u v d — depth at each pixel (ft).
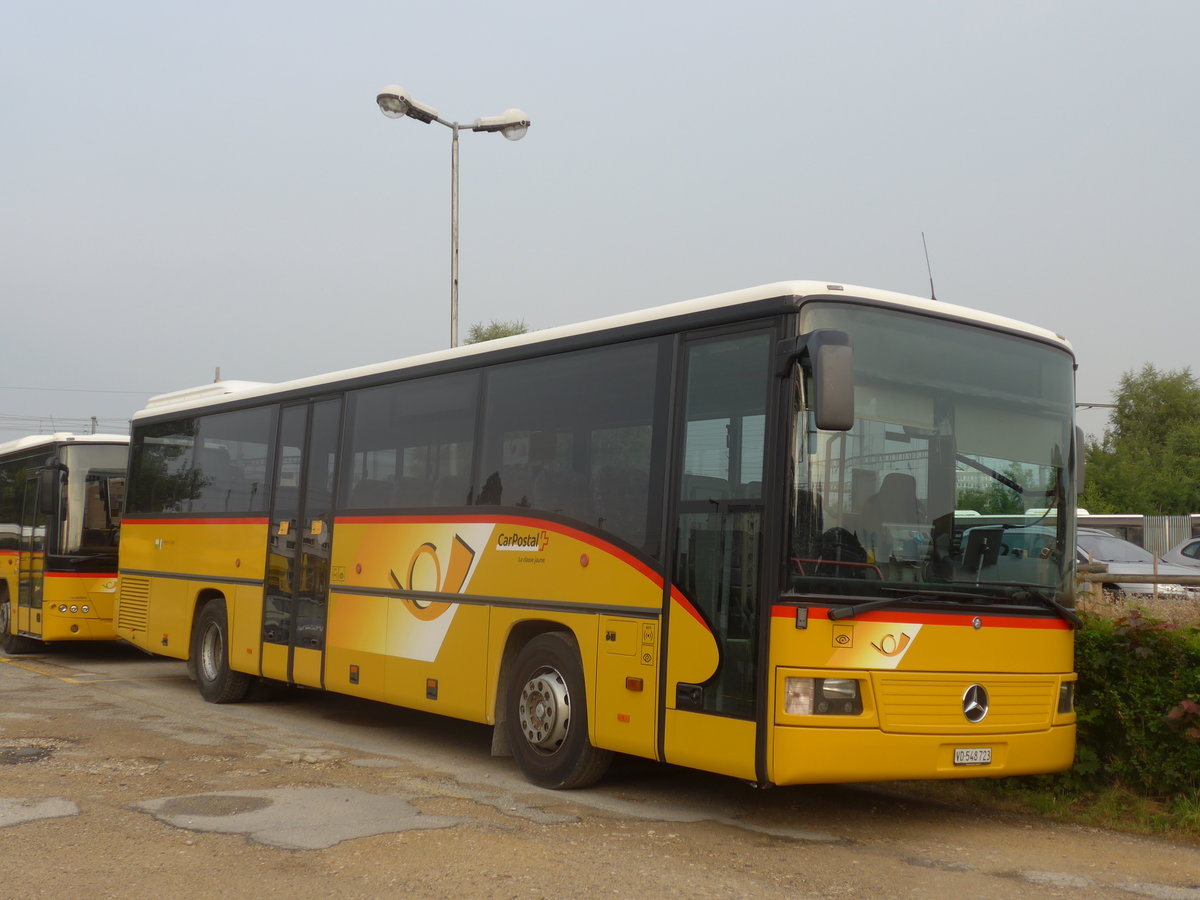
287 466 40.86
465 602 31.76
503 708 30.40
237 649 42.19
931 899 20.12
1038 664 25.43
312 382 40.29
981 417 25.98
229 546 43.52
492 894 19.57
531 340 31.09
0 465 64.85
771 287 24.52
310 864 21.09
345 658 36.45
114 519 57.82
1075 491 27.37
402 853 21.89
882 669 23.25
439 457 33.76
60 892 19.38
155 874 20.40
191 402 48.11
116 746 33.06
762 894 20.01
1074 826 26.45
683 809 26.61
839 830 25.21
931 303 25.81
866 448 24.07
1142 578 39.40
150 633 48.47
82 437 57.67
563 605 28.45
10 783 27.68
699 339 26.03
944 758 23.77
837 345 22.39
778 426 23.56
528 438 30.58
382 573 35.29
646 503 26.58
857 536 23.61
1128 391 218.59
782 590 22.90
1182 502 172.65
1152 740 27.37
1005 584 25.26
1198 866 22.85
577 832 23.88
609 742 26.61
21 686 47.16
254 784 28.04
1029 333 27.35
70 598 56.39
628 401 27.68
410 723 39.78
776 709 22.66
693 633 24.76
